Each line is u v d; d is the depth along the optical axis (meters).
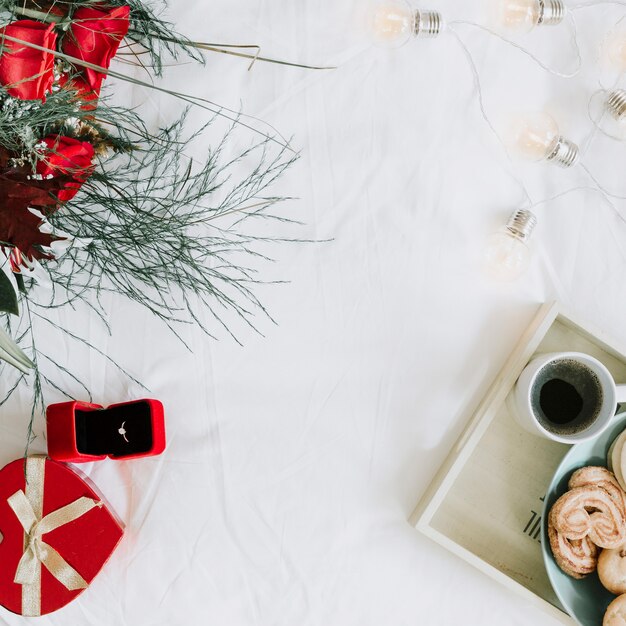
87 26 0.54
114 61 0.76
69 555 0.76
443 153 0.80
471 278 0.81
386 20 0.73
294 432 0.80
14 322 0.77
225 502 0.80
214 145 0.78
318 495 0.80
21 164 0.55
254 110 0.78
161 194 0.78
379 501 0.81
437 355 0.81
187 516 0.80
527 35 0.80
